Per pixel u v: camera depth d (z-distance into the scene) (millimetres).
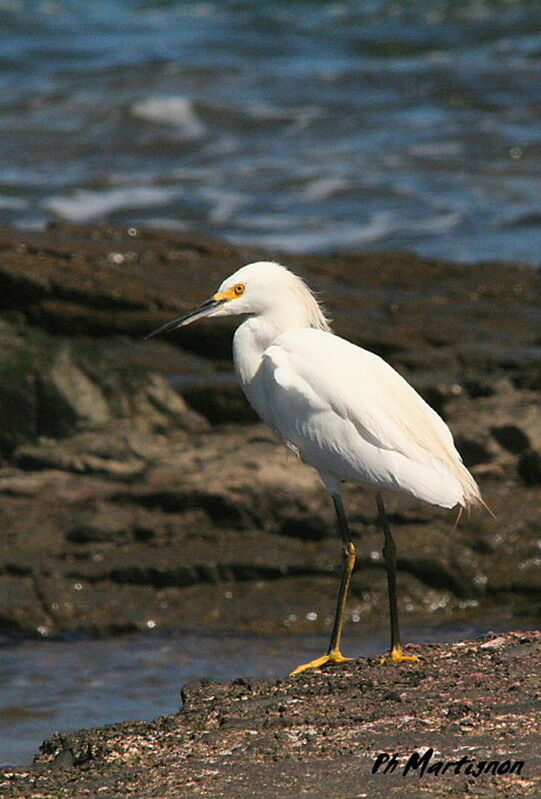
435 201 31938
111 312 20844
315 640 12148
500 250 28375
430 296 22656
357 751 6566
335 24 52531
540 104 40312
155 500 14258
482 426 15383
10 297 21172
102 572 13164
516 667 7738
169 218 30891
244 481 14141
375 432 8312
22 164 35125
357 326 20500
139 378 17281
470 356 18766
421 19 52344
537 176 33938
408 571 13203
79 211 31297
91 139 37312
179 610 12758
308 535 13789
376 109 40375
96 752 6992
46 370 16797
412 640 11992
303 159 35594
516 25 50438
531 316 21609
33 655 11836
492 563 13242
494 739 6582
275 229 30078
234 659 11594
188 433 16844
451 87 42344
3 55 46906
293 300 9312
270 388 8852
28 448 15750
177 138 37500
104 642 12250
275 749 6707
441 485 8180
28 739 9648
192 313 9430
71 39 50062
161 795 6188
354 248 28594
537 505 14117
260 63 46531
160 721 7355
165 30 52219
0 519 14188
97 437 15656
